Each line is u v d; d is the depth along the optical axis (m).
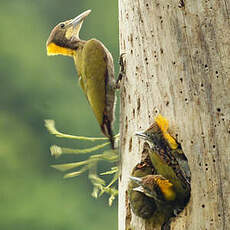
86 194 28.72
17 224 28.28
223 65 10.55
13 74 31.58
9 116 30.27
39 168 29.16
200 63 10.67
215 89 10.55
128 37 11.66
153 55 11.12
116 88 12.24
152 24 11.14
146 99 11.19
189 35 10.77
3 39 32.47
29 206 28.36
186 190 10.71
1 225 27.98
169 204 10.70
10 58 31.81
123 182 11.59
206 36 10.66
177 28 10.87
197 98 10.65
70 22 14.05
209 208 10.44
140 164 11.20
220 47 10.59
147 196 10.81
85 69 13.11
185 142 10.66
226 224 10.35
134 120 11.41
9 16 33.28
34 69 31.67
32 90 31.11
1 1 33.53
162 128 10.80
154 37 11.11
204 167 10.51
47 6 34.06
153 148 10.83
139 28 11.35
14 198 28.80
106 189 13.09
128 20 11.66
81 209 28.47
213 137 10.50
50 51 14.16
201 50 10.68
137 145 11.28
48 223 27.97
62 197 28.62
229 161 10.39
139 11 11.36
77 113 30.00
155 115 11.05
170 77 10.90
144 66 11.24
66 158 28.53
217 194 10.41
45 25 33.59
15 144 29.55
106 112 12.89
